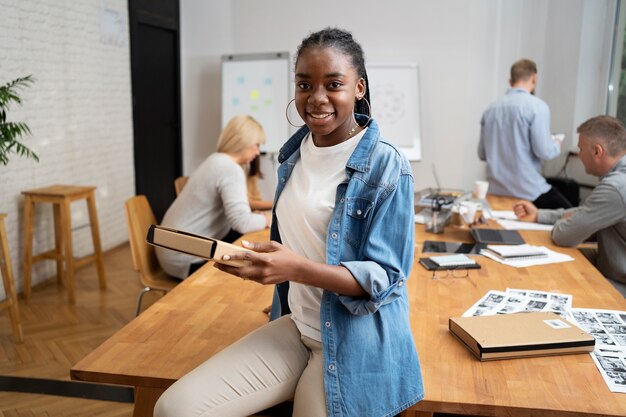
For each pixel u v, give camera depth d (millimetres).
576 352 1562
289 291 1406
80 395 2693
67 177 4613
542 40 5844
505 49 5961
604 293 2072
